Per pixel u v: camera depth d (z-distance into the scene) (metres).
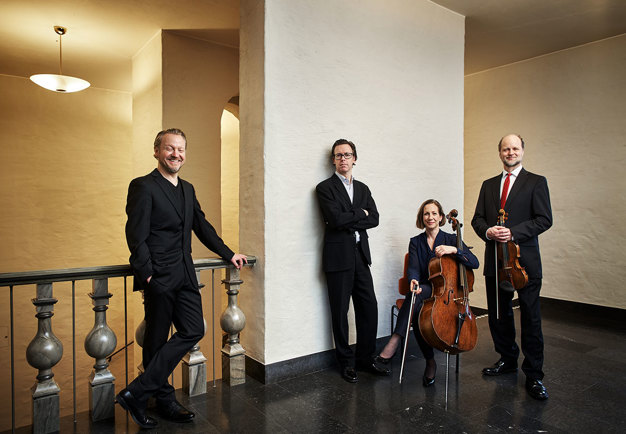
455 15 4.35
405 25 3.92
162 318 2.44
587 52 5.17
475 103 6.33
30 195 6.62
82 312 6.74
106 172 7.21
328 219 3.10
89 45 5.28
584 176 5.23
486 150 6.21
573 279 5.32
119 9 4.32
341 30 3.48
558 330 4.50
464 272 2.87
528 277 2.87
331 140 3.42
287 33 3.16
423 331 2.76
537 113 5.64
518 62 5.82
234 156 7.96
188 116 5.03
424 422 2.50
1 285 2.20
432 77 4.16
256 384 3.07
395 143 3.87
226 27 4.76
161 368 2.42
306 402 2.77
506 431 2.39
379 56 3.74
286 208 3.17
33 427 2.34
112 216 7.25
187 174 5.01
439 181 4.24
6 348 6.30
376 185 3.74
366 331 3.25
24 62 5.91
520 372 3.26
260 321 3.11
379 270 3.77
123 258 7.34
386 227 3.81
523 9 4.31
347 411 2.64
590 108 5.16
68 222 6.90
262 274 3.09
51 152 6.78
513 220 2.96
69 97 6.92
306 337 3.29
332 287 3.16
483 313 6.23
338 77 3.46
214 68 5.22
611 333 4.39
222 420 2.54
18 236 6.54
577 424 2.47
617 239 4.97
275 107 3.10
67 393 6.59
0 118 6.41
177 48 4.94
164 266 2.39
